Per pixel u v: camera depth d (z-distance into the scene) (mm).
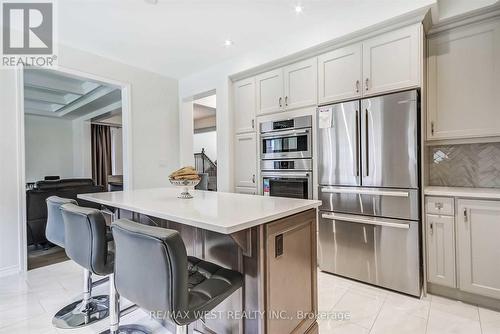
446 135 2322
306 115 2836
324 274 2625
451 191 2109
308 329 1626
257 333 1319
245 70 3367
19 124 2750
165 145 4211
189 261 1513
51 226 1887
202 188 4273
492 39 2123
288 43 2941
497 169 2328
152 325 1825
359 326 1800
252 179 3383
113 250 1719
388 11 2236
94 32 2857
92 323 1850
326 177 2625
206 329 1603
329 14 2512
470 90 2219
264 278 1300
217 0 2301
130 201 1829
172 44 3145
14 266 2705
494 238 1914
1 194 2637
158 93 4105
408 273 2176
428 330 1748
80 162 7480
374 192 2301
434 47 2371
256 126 3338
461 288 2043
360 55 2455
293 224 1500
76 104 5863
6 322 1862
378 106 2295
